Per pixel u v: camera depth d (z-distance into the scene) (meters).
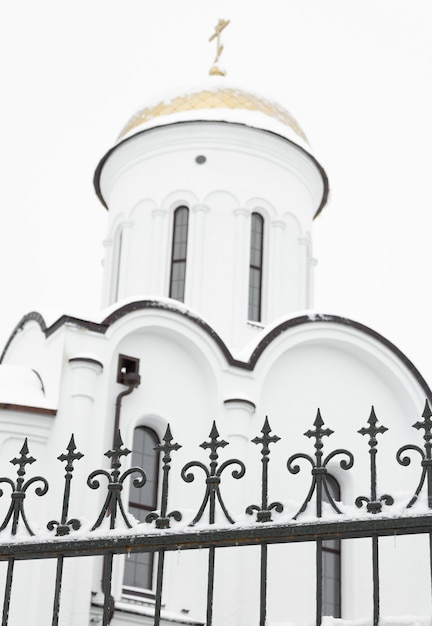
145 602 17.56
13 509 6.79
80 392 17.77
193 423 19.25
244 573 18.39
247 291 22.22
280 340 20.41
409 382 21.48
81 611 16.41
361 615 19.47
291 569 19.12
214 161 23.06
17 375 18.25
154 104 23.91
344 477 20.50
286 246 23.30
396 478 20.94
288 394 20.45
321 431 6.38
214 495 6.45
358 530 6.03
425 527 5.90
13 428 17.39
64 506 6.71
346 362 21.36
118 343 18.67
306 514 6.22
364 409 21.20
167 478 6.57
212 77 24.36
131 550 6.49
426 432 6.12
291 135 23.61
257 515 6.30
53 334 18.53
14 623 16.14
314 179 24.59
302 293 23.31
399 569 20.28
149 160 23.50
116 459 6.70
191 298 21.92
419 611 20.16
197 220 22.55
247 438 19.20
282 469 19.72
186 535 6.35
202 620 17.80
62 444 17.44
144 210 23.19
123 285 22.81
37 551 6.61
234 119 23.00
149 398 18.97
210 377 19.55
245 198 22.89
